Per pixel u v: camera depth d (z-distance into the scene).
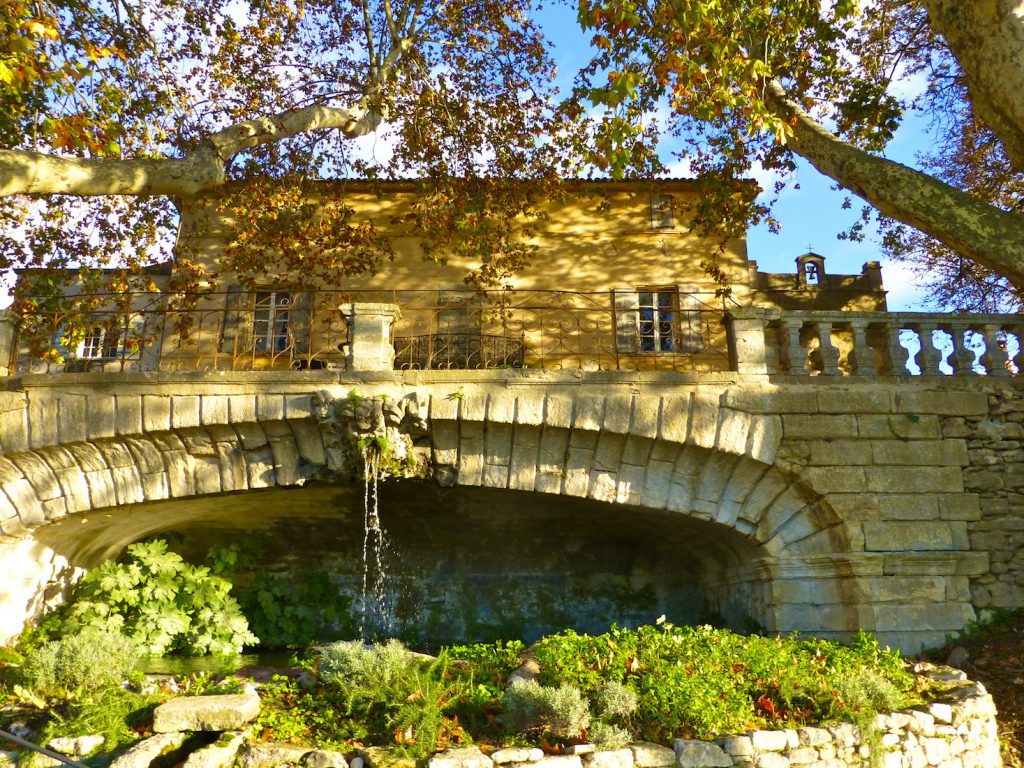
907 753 6.87
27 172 8.12
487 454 10.05
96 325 11.74
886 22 12.73
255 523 12.41
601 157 11.87
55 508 9.70
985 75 8.46
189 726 6.27
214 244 16.14
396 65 14.90
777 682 7.23
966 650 9.21
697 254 16.53
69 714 6.63
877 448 10.14
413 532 12.74
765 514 10.18
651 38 10.48
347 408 9.55
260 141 11.45
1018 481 10.25
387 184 16.16
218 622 10.91
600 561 13.16
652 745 6.21
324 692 7.05
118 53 10.54
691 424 9.97
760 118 9.30
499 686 7.23
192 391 9.74
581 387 10.01
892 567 9.75
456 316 15.82
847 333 14.03
